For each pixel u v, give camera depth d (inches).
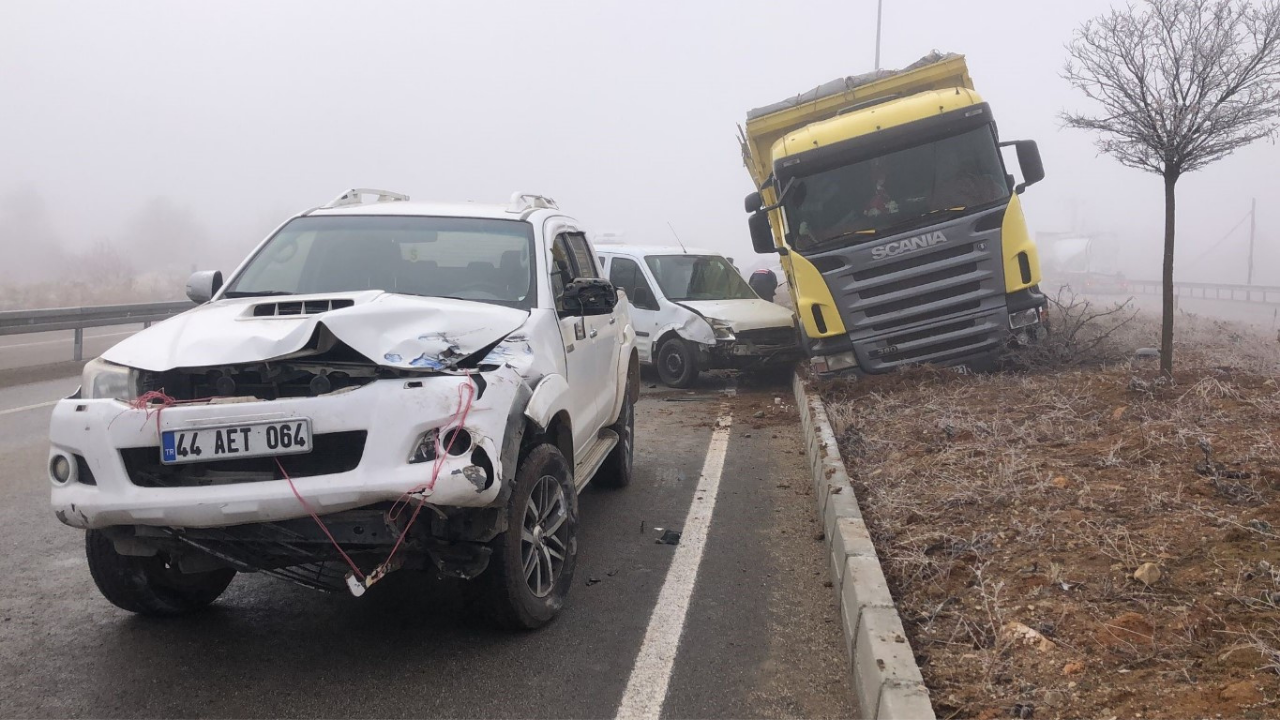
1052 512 201.8
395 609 191.9
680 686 158.4
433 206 234.4
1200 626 144.2
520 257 212.8
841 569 190.9
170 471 153.8
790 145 391.9
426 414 150.8
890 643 145.3
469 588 170.7
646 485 294.7
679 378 500.1
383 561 160.1
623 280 538.6
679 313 501.4
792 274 406.6
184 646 174.4
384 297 175.0
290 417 148.9
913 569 185.8
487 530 159.3
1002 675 141.6
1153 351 384.2
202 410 149.0
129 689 156.9
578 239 265.0
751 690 157.2
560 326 203.0
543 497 182.2
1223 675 131.1
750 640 176.9
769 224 430.9
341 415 149.3
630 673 163.0
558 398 182.9
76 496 153.8
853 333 382.0
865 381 380.5
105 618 187.3
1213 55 292.7
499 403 159.0
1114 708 128.0
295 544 157.2
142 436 150.5
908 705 127.4
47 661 167.3
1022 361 373.7
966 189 378.6
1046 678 138.7
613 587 204.4
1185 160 301.1
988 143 381.4
